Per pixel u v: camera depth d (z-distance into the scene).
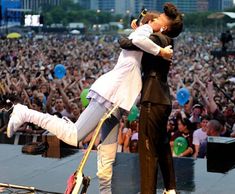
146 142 6.30
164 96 6.29
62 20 175.50
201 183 8.15
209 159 8.98
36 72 27.59
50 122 6.27
